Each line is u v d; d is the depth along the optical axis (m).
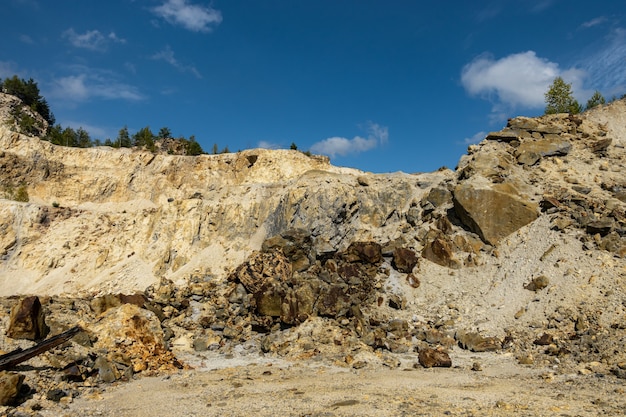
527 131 42.69
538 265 28.67
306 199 40.91
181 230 42.53
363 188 42.84
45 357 19.00
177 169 58.88
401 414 13.49
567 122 44.66
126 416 14.94
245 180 57.75
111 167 57.38
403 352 24.80
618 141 42.47
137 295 30.23
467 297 29.56
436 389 17.06
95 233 45.75
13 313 20.08
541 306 25.34
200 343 26.83
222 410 15.10
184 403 16.33
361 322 27.80
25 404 15.65
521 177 37.12
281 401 15.95
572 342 21.67
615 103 49.41
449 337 25.86
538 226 31.80
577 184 35.38
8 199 49.44
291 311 28.61
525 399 14.87
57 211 47.97
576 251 28.09
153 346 23.81
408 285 32.31
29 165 53.19
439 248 33.62
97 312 27.81
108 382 19.78
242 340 28.20
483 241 33.62
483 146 42.31
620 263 25.84
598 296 24.06
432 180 42.34
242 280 32.78
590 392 15.55
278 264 33.41
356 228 40.25
